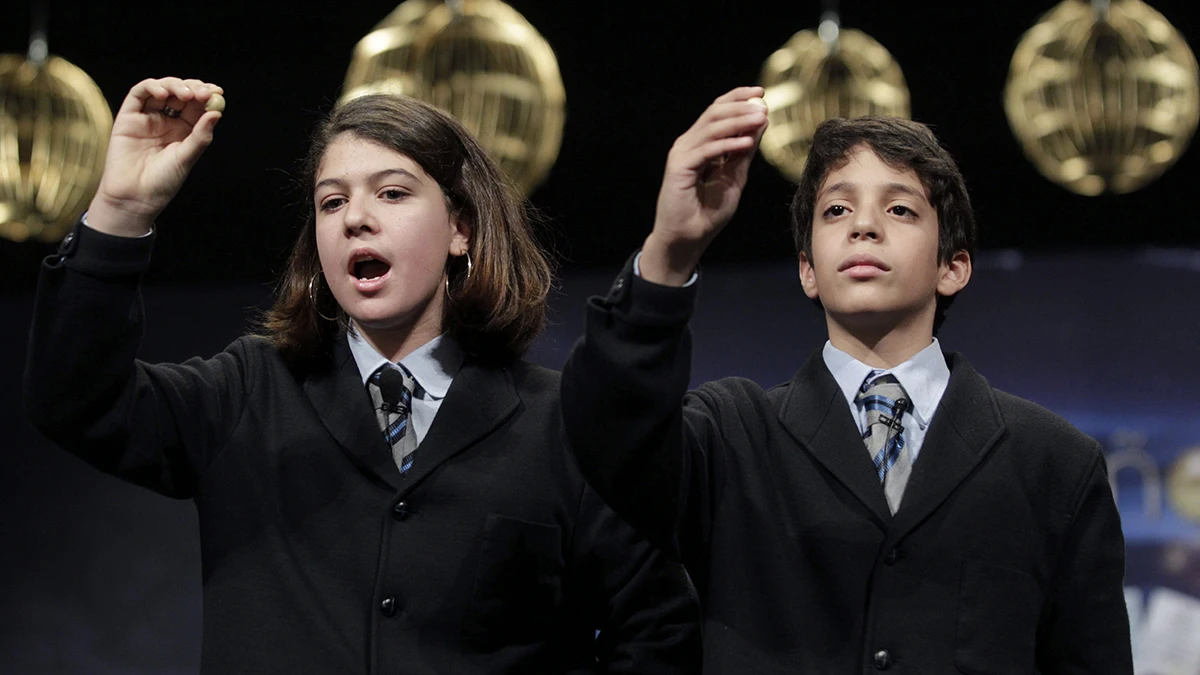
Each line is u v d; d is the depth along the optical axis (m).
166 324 13.16
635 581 5.47
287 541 5.08
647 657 5.53
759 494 5.22
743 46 13.66
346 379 5.33
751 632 5.05
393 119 5.46
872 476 5.14
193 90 4.86
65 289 4.75
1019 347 12.41
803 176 5.79
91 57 13.81
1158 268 12.27
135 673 12.58
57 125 11.63
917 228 5.38
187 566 12.64
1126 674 5.27
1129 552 11.85
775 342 12.82
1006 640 5.01
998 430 5.29
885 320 5.34
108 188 4.80
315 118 13.77
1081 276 12.38
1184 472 11.93
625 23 13.73
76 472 12.89
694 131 4.56
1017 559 5.13
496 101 10.46
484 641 5.05
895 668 4.92
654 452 4.77
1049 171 11.46
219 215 14.29
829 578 5.05
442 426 5.22
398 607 4.97
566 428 4.82
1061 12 11.08
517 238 5.78
